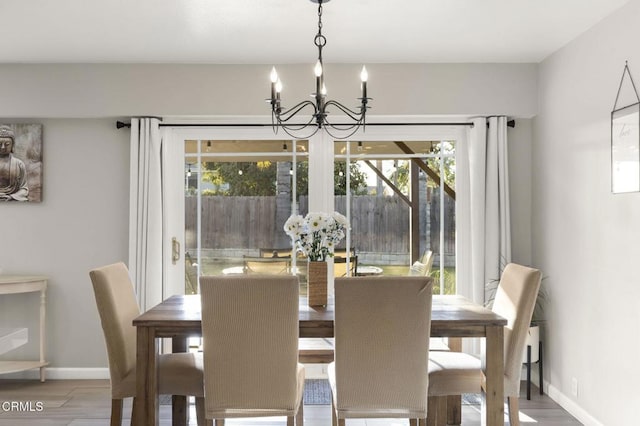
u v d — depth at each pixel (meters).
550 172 4.17
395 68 4.39
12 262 4.58
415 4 3.17
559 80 4.02
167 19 3.41
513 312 3.06
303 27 3.56
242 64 4.39
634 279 3.03
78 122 4.60
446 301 3.41
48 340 4.60
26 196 4.55
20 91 4.37
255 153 4.65
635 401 3.03
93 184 4.59
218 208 4.67
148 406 2.85
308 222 3.22
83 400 4.02
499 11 3.28
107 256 4.60
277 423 3.65
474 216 4.47
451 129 4.64
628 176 3.07
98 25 3.52
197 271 4.66
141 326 2.84
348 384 2.75
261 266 4.65
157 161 4.47
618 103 3.20
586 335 3.59
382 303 2.69
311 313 3.04
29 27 3.55
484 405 2.96
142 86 4.39
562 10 3.25
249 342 2.73
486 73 4.40
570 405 3.78
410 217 4.66
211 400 2.76
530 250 4.58
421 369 2.75
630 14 3.08
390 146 4.66
